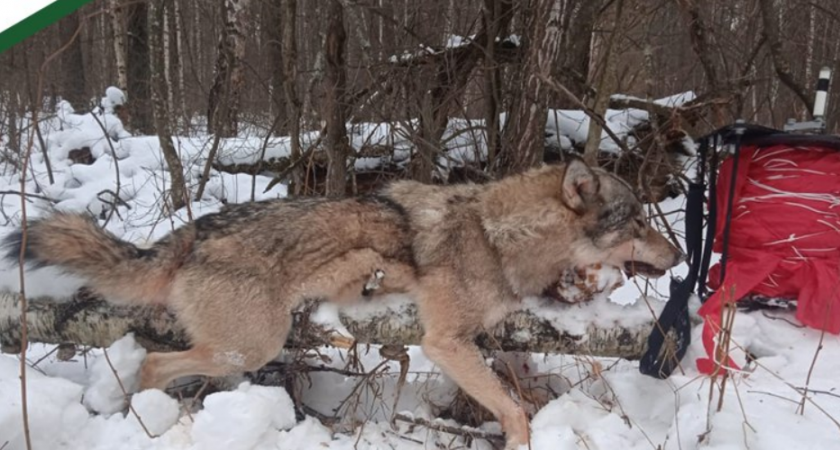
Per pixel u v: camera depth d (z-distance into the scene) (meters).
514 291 3.71
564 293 3.69
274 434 3.28
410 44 6.76
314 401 3.95
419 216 3.67
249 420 3.13
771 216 3.53
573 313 3.67
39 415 3.03
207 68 14.75
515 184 3.83
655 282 5.52
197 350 3.45
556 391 3.90
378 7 6.71
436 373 4.13
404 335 3.66
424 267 3.58
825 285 3.44
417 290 3.60
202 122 12.80
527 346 3.71
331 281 3.53
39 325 3.60
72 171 9.44
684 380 3.41
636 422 3.39
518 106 5.68
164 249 3.51
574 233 3.69
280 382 3.86
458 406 3.91
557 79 5.73
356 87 6.82
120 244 3.49
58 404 3.18
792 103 9.09
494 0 6.18
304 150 7.41
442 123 6.51
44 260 3.40
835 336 3.49
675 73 10.07
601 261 3.81
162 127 7.79
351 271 3.54
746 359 3.42
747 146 3.64
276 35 8.48
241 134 10.05
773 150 3.56
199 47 14.93
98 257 3.41
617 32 6.02
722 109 6.09
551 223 3.65
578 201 3.65
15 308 3.60
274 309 3.43
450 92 6.37
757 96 9.55
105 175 9.28
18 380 3.21
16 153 10.12
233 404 3.15
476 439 3.52
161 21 7.88
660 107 7.28
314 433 3.38
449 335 3.52
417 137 6.04
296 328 3.62
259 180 8.62
